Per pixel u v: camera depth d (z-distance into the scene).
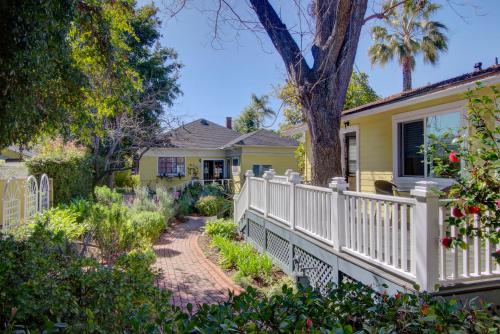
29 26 3.64
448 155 3.02
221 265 7.08
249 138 21.78
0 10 3.59
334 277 4.65
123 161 17.80
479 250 3.34
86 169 12.56
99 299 2.77
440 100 6.22
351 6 5.94
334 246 4.69
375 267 3.90
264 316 2.05
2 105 3.97
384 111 7.16
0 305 2.46
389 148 7.75
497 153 2.79
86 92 5.30
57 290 2.62
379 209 3.88
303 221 5.79
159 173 22.72
